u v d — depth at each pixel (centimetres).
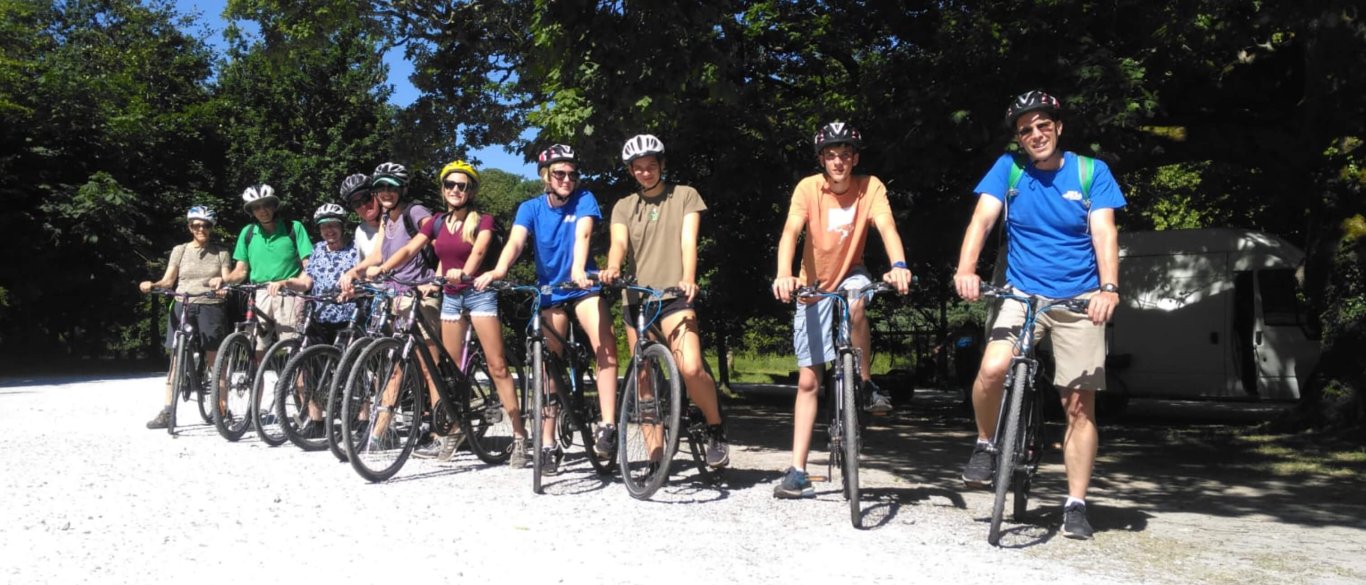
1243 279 1426
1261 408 1719
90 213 2481
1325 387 1090
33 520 490
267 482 605
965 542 478
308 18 1756
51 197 2512
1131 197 1939
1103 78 948
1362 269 1104
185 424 882
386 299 676
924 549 463
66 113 2578
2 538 456
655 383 581
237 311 874
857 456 520
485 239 666
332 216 837
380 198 748
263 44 1983
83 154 2695
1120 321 1512
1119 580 421
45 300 2748
